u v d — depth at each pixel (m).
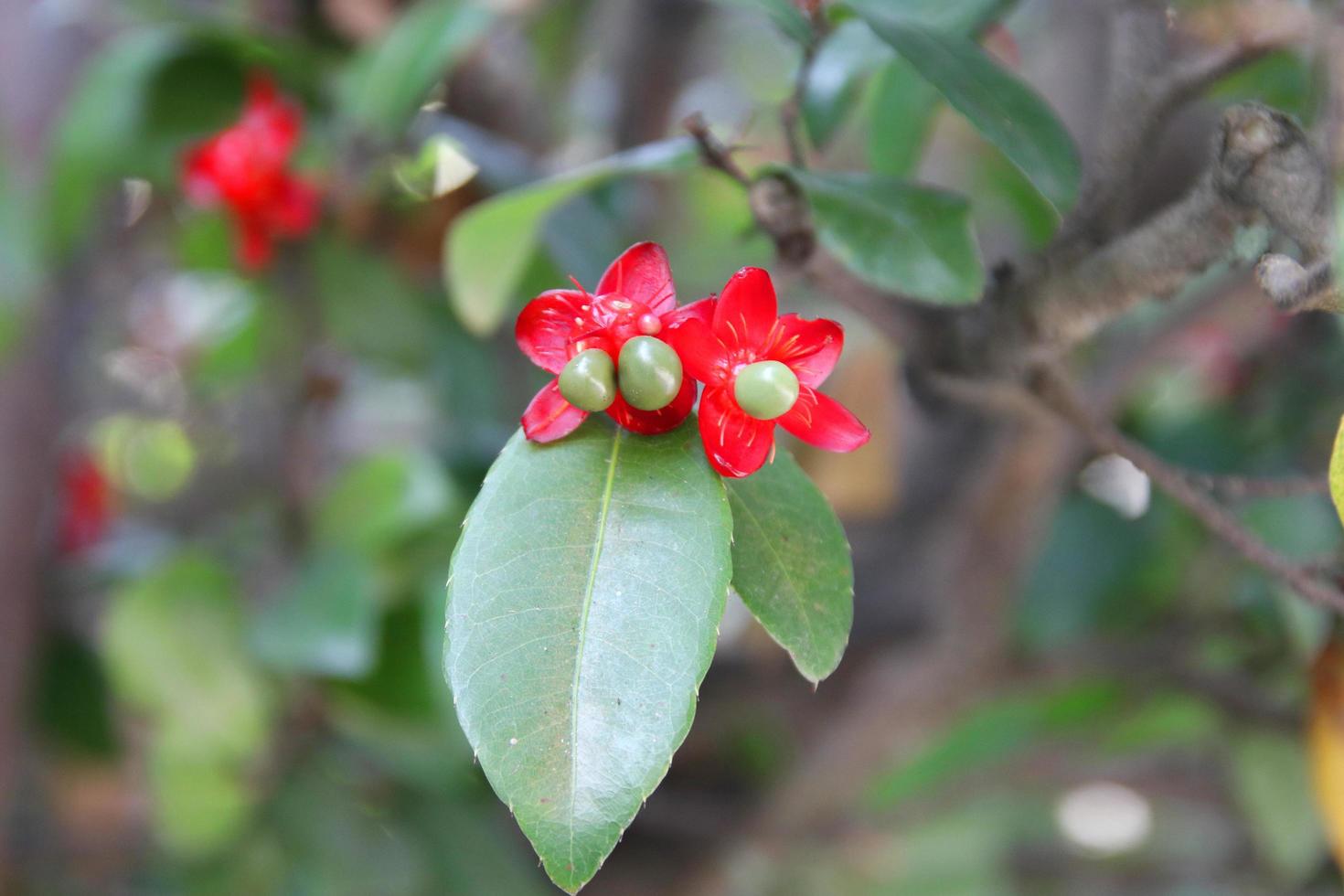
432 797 0.81
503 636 0.40
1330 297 0.39
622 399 0.42
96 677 0.81
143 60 0.69
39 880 0.85
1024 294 0.45
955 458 0.79
